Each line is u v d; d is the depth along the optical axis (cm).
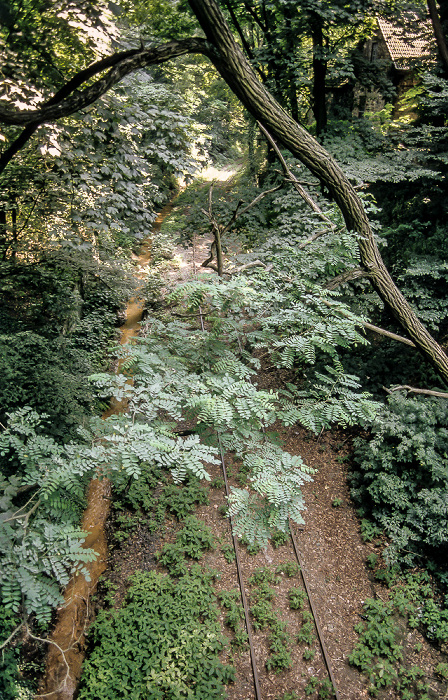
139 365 528
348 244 645
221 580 857
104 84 510
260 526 428
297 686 744
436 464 893
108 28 582
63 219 1151
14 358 891
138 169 1172
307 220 1128
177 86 2144
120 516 927
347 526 980
